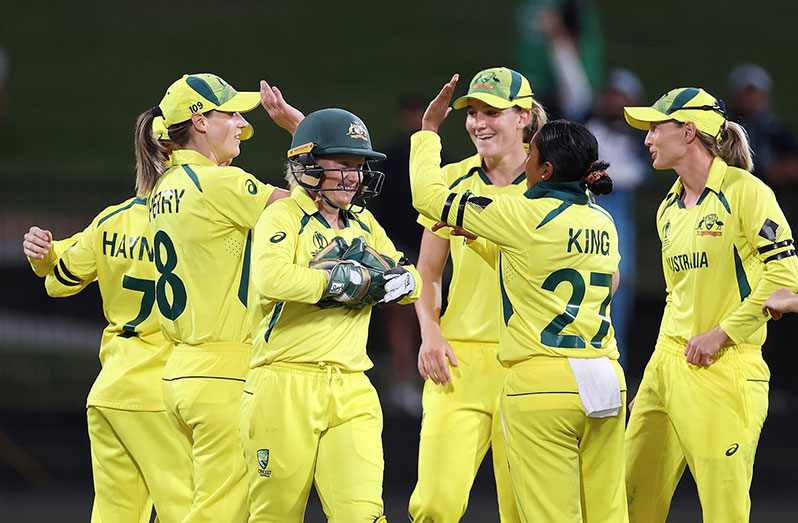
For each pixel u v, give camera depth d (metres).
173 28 86.88
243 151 65.56
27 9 90.44
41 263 19.72
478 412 19.28
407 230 34.34
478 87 19.16
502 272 17.52
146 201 18.97
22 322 43.38
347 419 16.83
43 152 68.19
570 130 17.17
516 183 19.38
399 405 35.31
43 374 37.66
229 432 17.80
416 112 34.53
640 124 19.81
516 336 17.39
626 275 34.12
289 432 16.62
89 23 87.75
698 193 19.17
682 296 19.22
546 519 17.31
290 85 75.69
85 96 76.62
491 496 30.34
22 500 30.20
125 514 19.52
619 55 78.12
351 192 17.23
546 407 17.05
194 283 17.86
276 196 17.61
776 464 32.19
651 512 20.09
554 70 47.53
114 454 19.38
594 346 17.25
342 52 81.06
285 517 16.95
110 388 19.00
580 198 17.30
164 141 18.84
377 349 40.03
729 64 76.88
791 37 81.88
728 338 18.34
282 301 16.55
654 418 19.72
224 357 17.86
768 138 36.66
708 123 18.83
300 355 16.70
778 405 35.94
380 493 16.80
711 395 18.73
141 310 19.08
